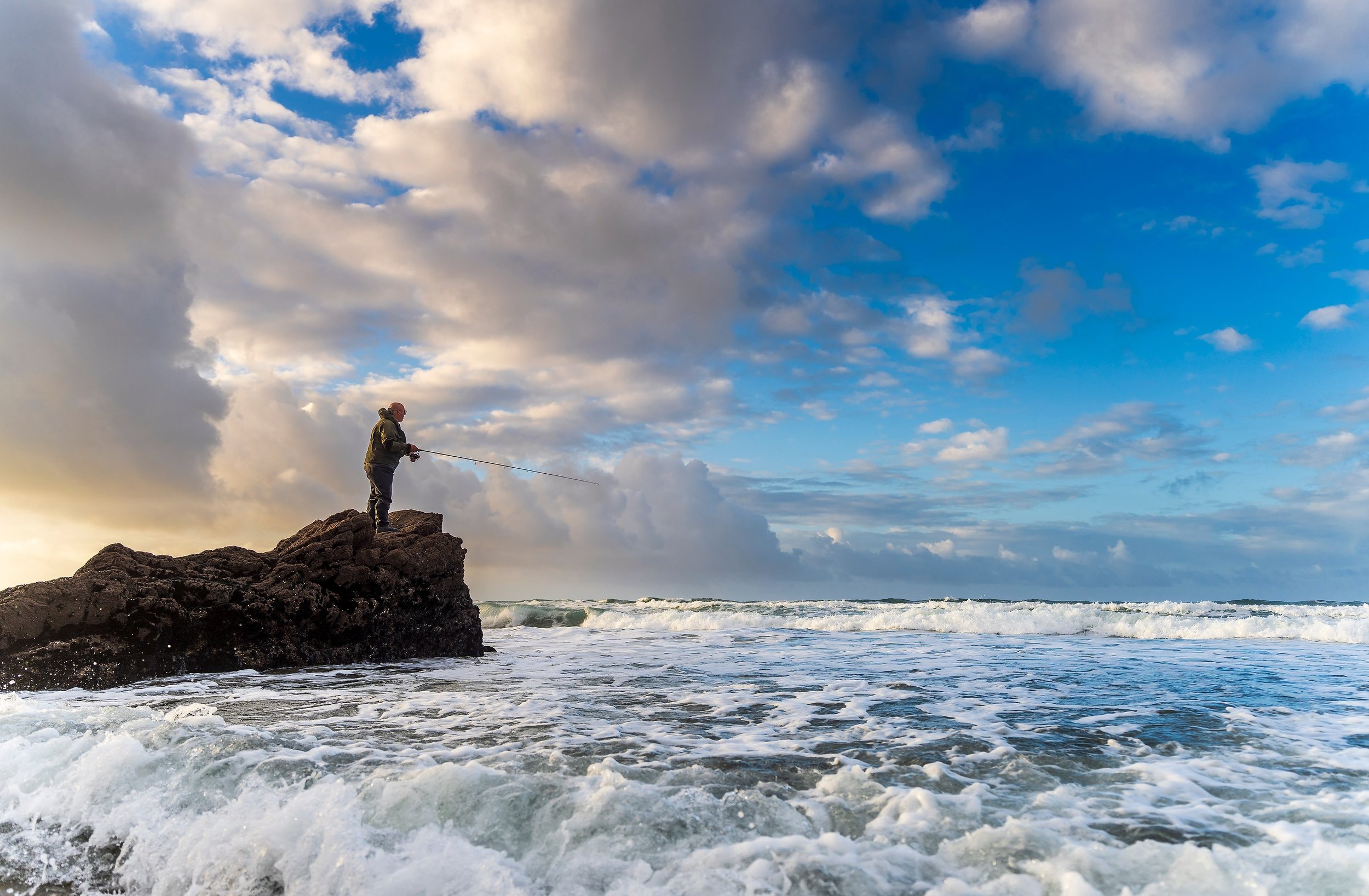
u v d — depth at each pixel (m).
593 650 15.53
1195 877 3.31
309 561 13.98
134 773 5.29
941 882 3.33
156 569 12.62
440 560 15.36
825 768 5.25
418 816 4.19
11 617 10.55
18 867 4.39
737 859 3.51
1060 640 16.58
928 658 12.92
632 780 4.79
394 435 16.50
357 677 11.28
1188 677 10.24
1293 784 4.90
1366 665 11.51
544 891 3.38
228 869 3.94
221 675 11.70
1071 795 4.67
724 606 29.41
